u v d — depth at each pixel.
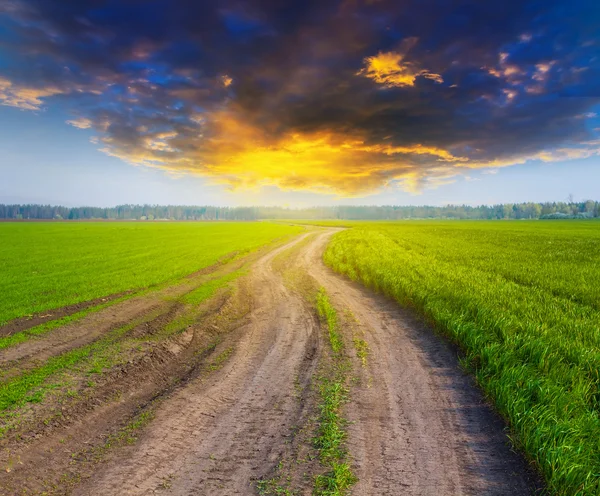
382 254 29.95
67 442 5.97
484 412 6.75
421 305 13.74
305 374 8.62
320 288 18.86
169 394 7.78
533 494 4.70
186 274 23.62
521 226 102.25
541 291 15.03
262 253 35.94
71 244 46.81
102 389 7.73
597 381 7.11
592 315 11.46
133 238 58.34
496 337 9.57
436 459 5.40
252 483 4.96
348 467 5.23
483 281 16.73
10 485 4.93
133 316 13.38
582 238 50.53
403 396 7.40
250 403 7.29
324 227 105.69
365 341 10.77
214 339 11.61
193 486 4.91
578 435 5.34
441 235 59.59
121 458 5.56
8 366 8.77
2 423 6.32
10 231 78.19
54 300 16.03
